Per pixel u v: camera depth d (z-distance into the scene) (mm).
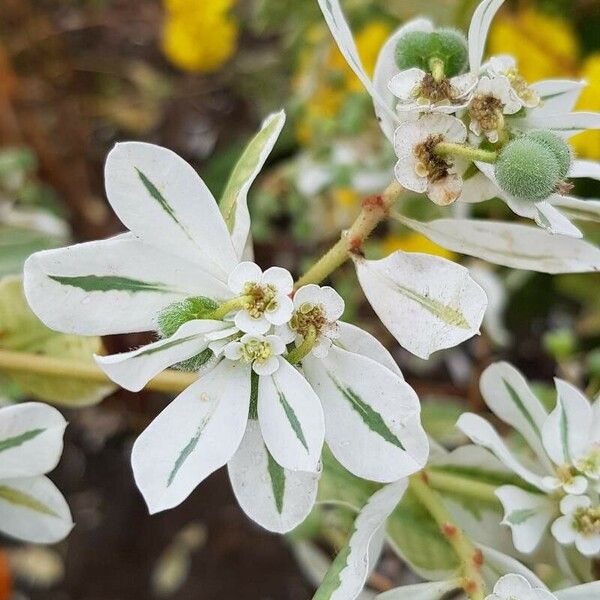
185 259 170
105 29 523
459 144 166
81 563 426
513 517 193
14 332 225
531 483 199
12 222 347
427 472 214
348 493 211
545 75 333
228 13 432
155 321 170
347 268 364
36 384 225
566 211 187
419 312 168
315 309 167
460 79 172
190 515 435
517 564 188
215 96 515
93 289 166
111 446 453
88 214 443
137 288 169
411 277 170
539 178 162
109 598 418
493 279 349
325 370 171
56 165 430
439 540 210
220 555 425
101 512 438
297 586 416
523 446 241
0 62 409
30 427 184
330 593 170
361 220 180
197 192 167
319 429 162
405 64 178
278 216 443
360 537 178
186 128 510
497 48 334
